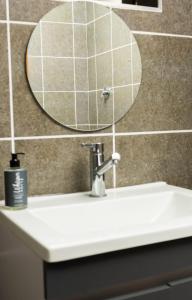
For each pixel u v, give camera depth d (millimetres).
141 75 1313
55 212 1054
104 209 1124
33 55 1144
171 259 841
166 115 1367
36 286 793
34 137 1165
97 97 1244
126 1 1278
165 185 1355
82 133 1233
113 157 1092
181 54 1382
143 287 840
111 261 772
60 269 728
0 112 1116
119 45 1272
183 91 1395
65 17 1183
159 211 1202
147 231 792
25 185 1024
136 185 1330
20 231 835
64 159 1211
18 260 913
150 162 1352
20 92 1138
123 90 1287
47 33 1160
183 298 867
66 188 1221
